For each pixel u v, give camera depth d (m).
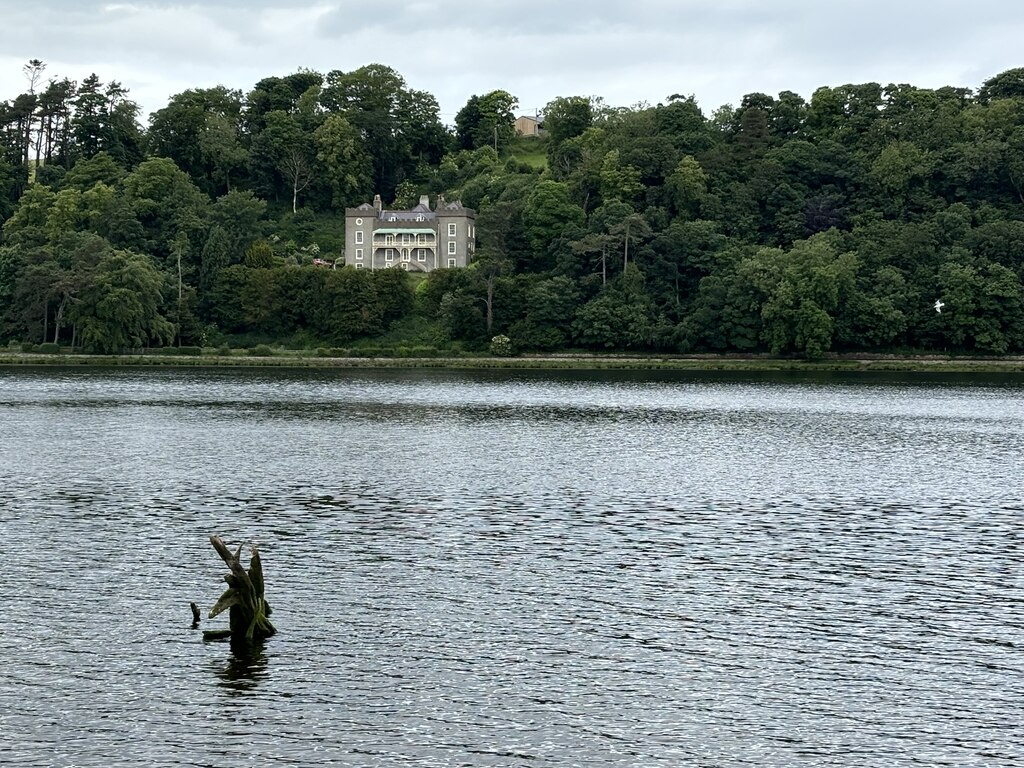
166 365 196.88
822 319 192.25
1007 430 108.81
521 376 179.62
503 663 39.22
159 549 54.22
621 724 34.44
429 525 60.66
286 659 39.34
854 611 45.47
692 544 56.62
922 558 54.03
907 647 41.25
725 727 34.34
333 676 37.88
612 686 37.31
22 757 31.77
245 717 34.53
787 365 196.50
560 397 143.50
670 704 35.94
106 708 35.06
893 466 84.06
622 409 128.12
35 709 34.91
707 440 99.44
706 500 69.00
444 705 35.62
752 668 39.06
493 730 33.91
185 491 70.38
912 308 197.25
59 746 32.50
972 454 91.25
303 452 89.31
